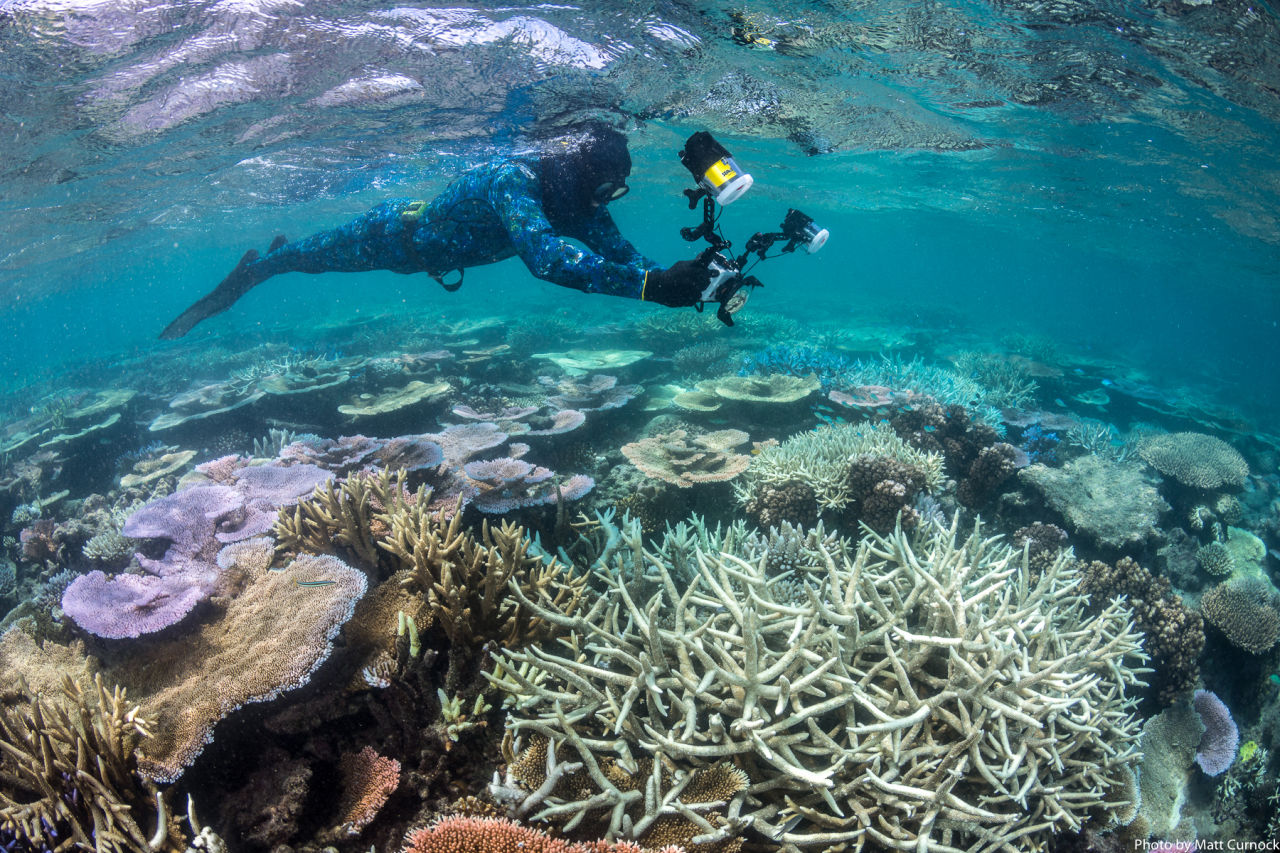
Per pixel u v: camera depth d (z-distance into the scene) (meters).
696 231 3.21
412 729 3.24
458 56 7.47
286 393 9.94
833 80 9.41
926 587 3.55
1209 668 6.62
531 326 17.14
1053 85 9.38
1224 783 5.51
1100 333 48.47
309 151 12.57
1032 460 9.38
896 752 2.93
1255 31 6.84
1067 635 4.04
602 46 7.50
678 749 2.87
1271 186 13.30
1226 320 98.25
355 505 4.38
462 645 3.52
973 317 36.62
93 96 7.80
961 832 3.16
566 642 3.49
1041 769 3.46
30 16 5.77
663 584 3.42
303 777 3.09
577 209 4.56
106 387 18.38
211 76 7.66
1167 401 16.17
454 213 4.63
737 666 3.01
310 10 6.23
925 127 12.52
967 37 7.80
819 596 3.53
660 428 8.90
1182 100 9.31
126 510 7.69
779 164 17.52
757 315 18.27
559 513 5.14
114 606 3.49
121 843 2.78
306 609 3.44
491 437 6.91
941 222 34.41
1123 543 6.55
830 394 8.75
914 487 5.86
